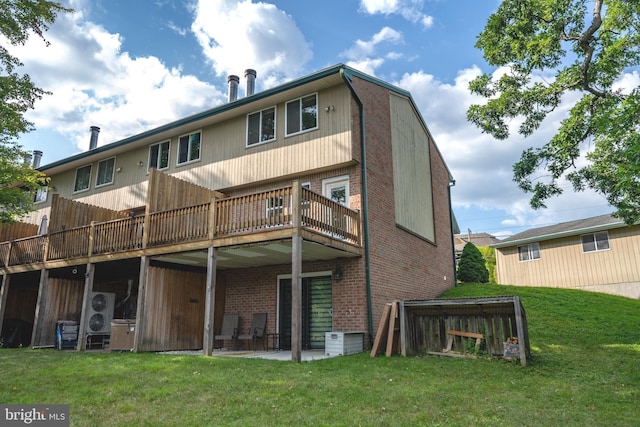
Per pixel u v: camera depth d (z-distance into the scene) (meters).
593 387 6.51
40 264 13.63
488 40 11.56
